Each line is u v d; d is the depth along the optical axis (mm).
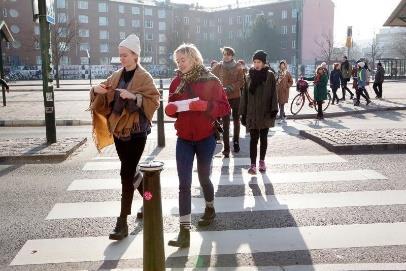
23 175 7148
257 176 7051
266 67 6875
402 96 24016
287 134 11320
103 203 5758
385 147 8891
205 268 3857
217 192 6219
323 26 87438
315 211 5375
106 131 4723
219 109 4367
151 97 4371
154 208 3307
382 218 5105
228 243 4426
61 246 4395
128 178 4496
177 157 4426
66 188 6434
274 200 5824
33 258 4117
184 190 4348
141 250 4273
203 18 99812
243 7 95125
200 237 4590
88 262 4020
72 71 66875
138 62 4535
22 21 74625
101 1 84938
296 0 84062
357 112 16703
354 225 4898
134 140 4426
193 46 4414
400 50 91688
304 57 85438
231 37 98375
